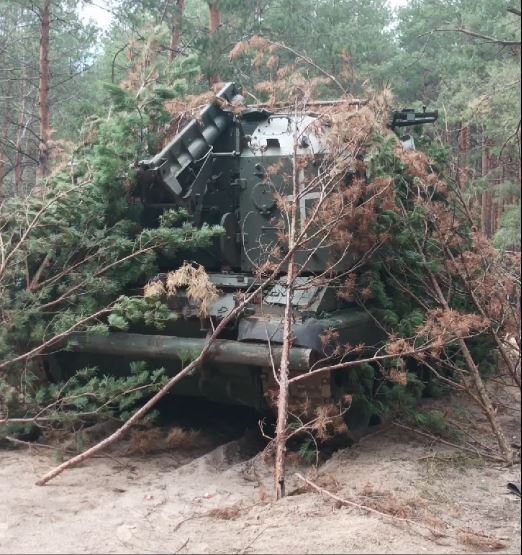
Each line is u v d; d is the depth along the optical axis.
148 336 6.77
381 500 5.18
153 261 7.37
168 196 7.47
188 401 8.56
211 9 16.09
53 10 19.19
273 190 7.44
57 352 7.23
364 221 6.75
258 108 8.09
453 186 7.97
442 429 7.14
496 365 8.84
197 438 7.47
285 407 5.72
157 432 7.03
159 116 7.74
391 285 7.48
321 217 6.62
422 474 5.94
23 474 6.10
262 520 4.86
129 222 7.34
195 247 7.25
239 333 6.39
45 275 7.38
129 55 8.68
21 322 6.75
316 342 6.07
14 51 20.72
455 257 7.96
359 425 6.99
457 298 8.11
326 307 6.63
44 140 13.43
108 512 5.17
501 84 7.57
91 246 7.02
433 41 20.92
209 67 15.10
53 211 7.09
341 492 5.41
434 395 8.54
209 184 7.77
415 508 5.07
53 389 6.68
